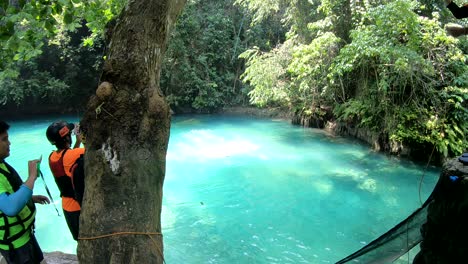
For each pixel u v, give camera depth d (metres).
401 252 2.59
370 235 7.03
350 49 10.97
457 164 1.99
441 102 10.48
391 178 9.59
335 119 14.09
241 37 19.59
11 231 2.96
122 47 2.46
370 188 9.05
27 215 3.06
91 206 2.39
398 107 10.66
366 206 8.18
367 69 11.52
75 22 5.36
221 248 6.60
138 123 2.44
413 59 9.89
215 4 19.73
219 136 13.74
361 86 12.28
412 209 8.01
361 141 12.59
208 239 6.90
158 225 2.47
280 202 8.41
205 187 9.25
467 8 2.36
